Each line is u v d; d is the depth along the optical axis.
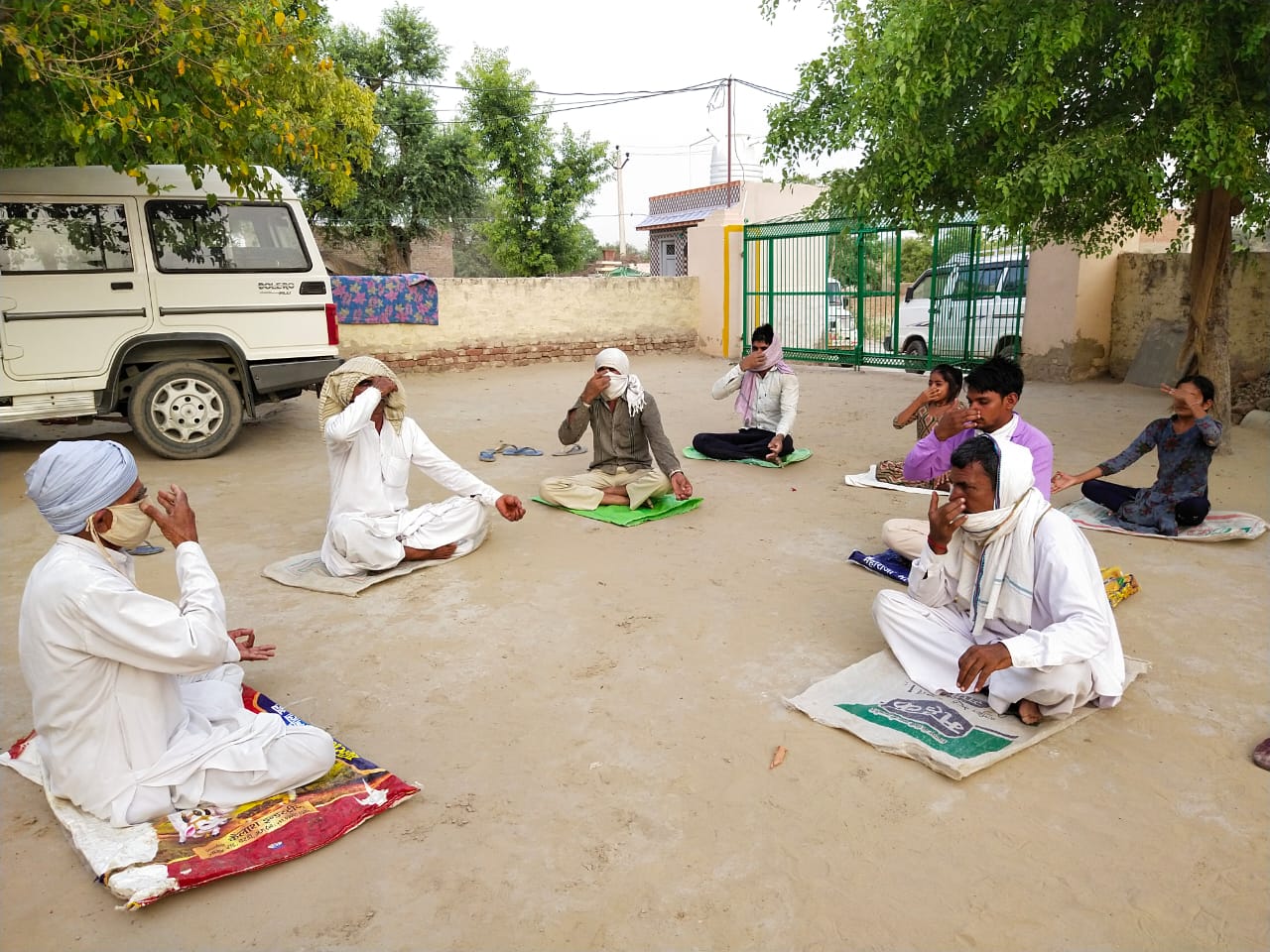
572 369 14.56
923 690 3.50
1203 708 3.39
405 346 13.76
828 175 7.82
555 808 2.86
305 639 4.14
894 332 13.54
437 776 3.04
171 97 6.26
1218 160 5.94
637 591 4.68
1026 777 2.97
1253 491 6.40
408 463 5.09
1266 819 2.74
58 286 7.25
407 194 19.03
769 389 7.61
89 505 2.48
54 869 2.60
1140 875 2.51
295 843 2.63
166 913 2.41
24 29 5.64
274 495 6.74
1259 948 2.25
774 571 4.94
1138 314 11.54
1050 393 11.01
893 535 4.83
